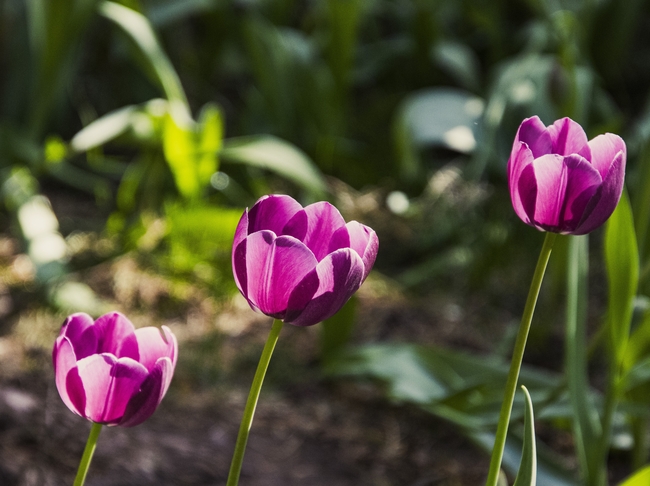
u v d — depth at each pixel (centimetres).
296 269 91
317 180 238
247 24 326
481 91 403
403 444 192
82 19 259
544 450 140
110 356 94
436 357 177
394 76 436
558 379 166
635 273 124
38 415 167
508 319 265
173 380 207
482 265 281
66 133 385
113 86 396
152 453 166
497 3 400
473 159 297
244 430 95
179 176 239
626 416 157
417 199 332
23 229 233
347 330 202
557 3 321
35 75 271
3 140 261
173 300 245
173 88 250
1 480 142
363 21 450
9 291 242
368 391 216
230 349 229
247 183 321
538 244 284
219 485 160
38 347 211
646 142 153
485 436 142
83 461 96
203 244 238
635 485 113
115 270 262
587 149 96
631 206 162
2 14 320
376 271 297
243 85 448
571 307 130
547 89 241
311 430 194
